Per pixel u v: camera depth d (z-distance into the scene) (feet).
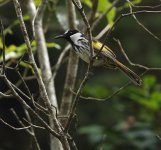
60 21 37.06
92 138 41.57
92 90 41.45
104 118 60.90
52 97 32.65
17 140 65.21
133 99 39.91
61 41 61.62
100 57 33.04
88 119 62.08
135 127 40.50
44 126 24.57
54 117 24.89
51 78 33.12
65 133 24.72
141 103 39.75
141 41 69.10
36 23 34.55
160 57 68.03
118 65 32.78
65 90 34.81
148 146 40.11
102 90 40.96
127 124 40.55
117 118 59.98
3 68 24.20
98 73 65.21
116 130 41.32
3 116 66.03
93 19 35.14
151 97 39.22
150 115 40.45
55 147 30.58
